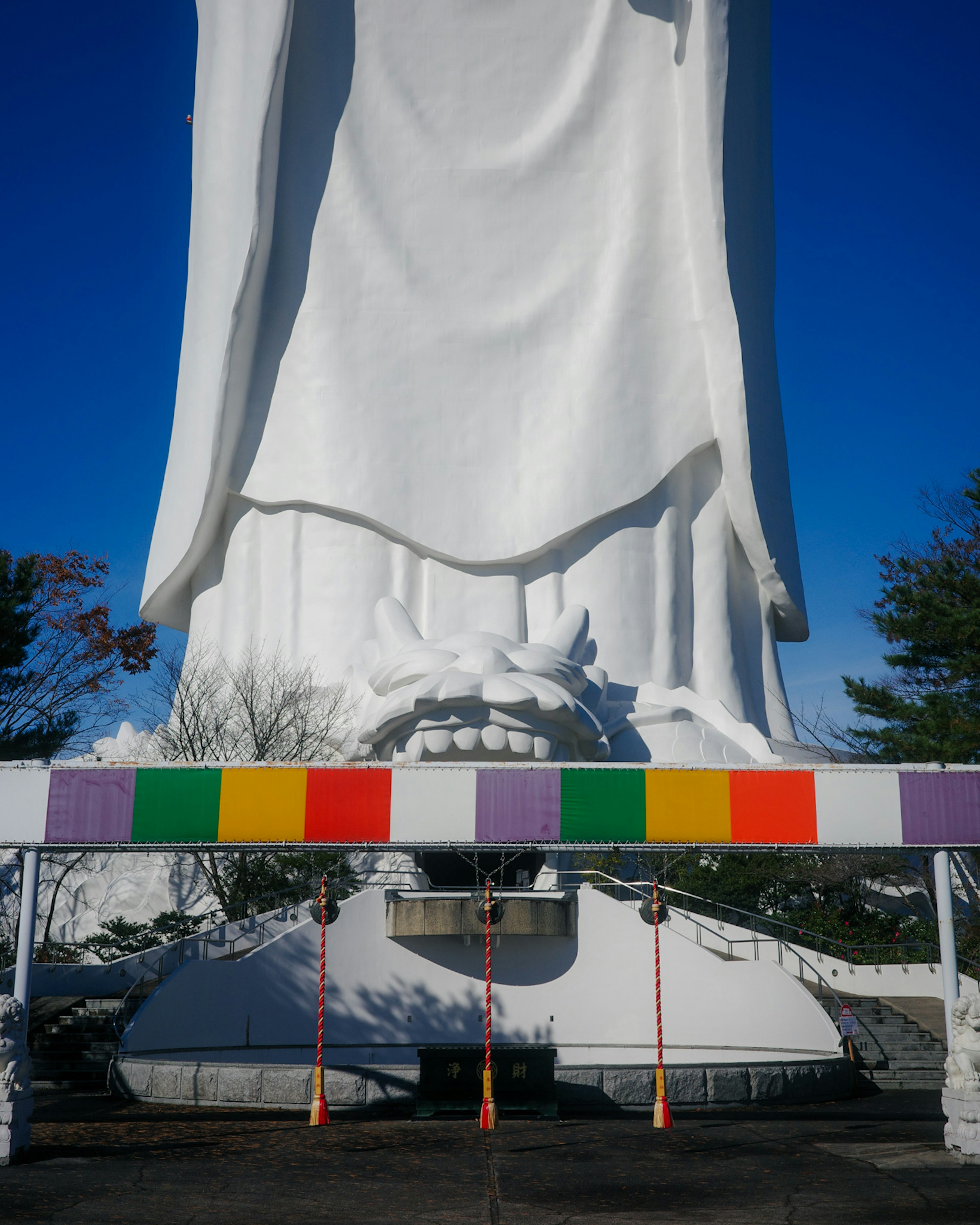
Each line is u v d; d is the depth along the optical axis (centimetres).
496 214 3859
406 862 2752
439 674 2798
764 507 3762
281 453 3712
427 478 3669
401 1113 1642
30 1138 1245
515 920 2089
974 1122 1204
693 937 2391
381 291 3788
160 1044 1925
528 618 3669
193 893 3052
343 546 3659
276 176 3675
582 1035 2112
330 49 3900
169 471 3912
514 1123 1534
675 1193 1064
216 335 3756
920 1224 920
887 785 1412
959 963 2559
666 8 3947
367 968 2111
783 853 1449
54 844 1399
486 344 3766
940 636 2766
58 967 2369
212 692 3353
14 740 2916
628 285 3788
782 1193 1059
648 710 3359
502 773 1419
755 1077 1770
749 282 3819
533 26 3947
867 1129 1476
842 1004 2088
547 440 3709
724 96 3725
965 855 2686
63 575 3941
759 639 3869
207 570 3838
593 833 1409
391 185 3859
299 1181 1111
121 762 1427
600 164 3912
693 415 3738
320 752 3147
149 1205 993
